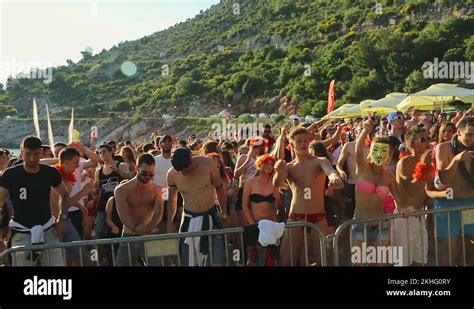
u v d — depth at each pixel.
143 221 5.80
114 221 6.55
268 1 100.88
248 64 76.25
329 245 5.46
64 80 92.25
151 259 4.98
